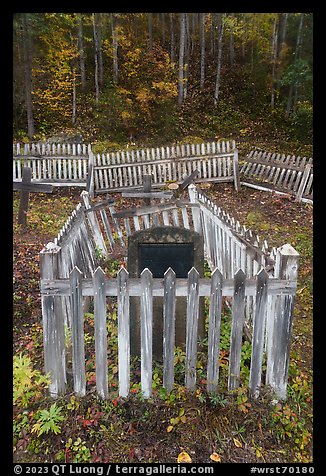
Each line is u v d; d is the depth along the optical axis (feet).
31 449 10.15
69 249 14.70
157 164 38.06
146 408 10.88
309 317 16.70
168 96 54.44
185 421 10.57
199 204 21.47
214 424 10.59
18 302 17.07
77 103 55.57
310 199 32.83
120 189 37.73
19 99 50.57
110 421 10.68
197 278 10.34
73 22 52.65
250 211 31.91
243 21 56.75
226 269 17.57
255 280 10.43
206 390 11.43
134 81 54.80
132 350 13.30
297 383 12.19
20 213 27.02
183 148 38.34
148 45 61.52
